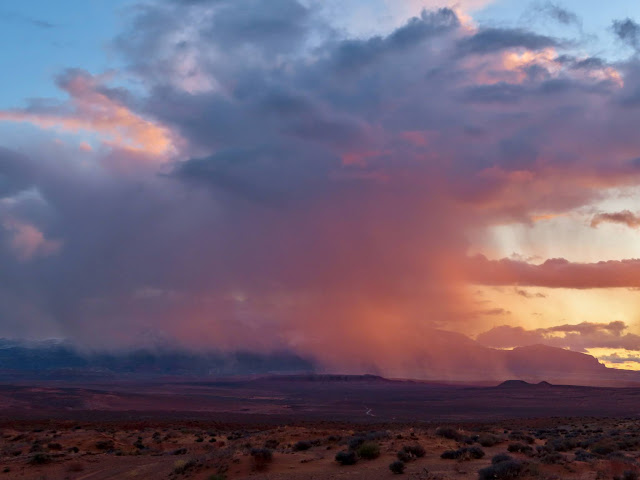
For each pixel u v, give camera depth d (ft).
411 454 96.53
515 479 72.28
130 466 113.39
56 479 107.34
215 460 98.53
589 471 78.13
